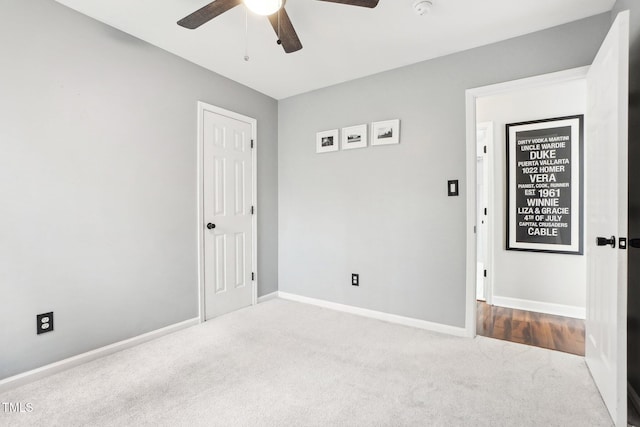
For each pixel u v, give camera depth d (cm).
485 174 359
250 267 344
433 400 175
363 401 174
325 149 338
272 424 156
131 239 243
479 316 313
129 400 175
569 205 314
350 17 215
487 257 353
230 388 186
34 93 193
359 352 234
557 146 319
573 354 230
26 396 178
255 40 246
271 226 372
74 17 210
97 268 224
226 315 312
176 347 241
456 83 264
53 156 202
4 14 182
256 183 349
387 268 301
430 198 278
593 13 211
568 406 169
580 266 310
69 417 160
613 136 156
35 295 196
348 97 322
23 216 190
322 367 211
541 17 215
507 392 182
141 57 246
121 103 235
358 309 318
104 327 228
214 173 303
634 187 175
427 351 235
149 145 253
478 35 238
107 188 228
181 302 277
